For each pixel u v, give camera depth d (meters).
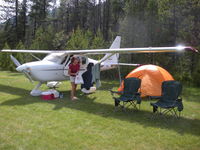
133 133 4.11
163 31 13.01
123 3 29.53
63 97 7.34
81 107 5.99
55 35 19.72
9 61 17.45
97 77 8.03
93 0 36.53
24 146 3.46
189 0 11.63
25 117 4.95
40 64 7.11
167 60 12.34
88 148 3.44
